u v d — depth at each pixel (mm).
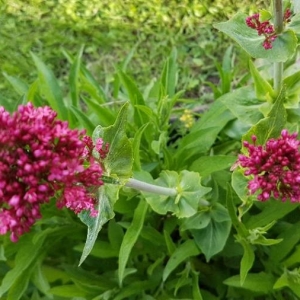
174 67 337
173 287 295
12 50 478
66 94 456
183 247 281
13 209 180
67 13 488
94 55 469
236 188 248
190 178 264
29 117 181
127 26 474
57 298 304
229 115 309
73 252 313
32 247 291
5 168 173
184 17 466
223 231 282
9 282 281
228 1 462
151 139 311
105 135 215
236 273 312
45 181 181
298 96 270
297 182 207
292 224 294
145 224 308
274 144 209
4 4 497
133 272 297
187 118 334
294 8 270
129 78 309
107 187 211
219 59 444
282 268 283
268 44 243
